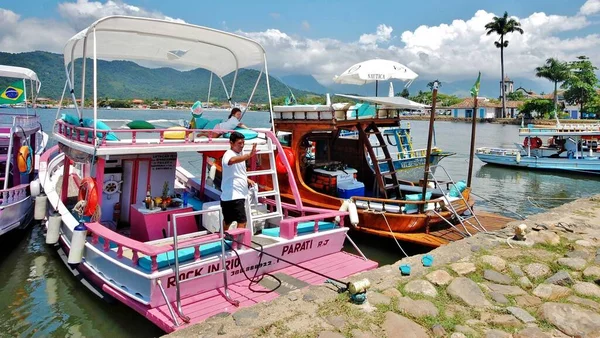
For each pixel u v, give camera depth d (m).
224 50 9.53
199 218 8.35
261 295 6.19
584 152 25.12
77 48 8.62
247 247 6.61
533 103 73.81
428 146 9.86
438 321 4.53
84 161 7.58
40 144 14.55
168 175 8.38
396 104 10.23
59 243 8.71
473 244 6.91
